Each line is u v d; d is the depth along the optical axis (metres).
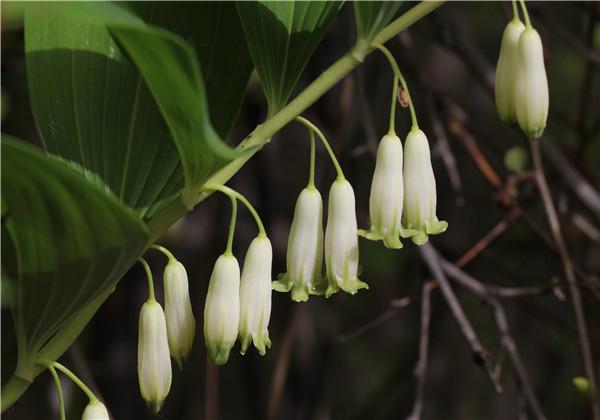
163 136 3.22
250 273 3.09
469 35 9.02
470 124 7.08
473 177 9.15
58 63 3.19
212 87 3.28
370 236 3.22
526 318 9.76
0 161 2.41
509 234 8.80
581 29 9.24
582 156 7.31
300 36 3.05
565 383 9.52
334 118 7.27
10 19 4.67
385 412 8.34
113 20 2.34
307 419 8.20
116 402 7.36
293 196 8.88
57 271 2.77
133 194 3.20
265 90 3.08
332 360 8.52
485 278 7.96
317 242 3.25
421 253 5.98
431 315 8.26
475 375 9.99
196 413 8.46
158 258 7.62
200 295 7.65
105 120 3.20
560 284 5.76
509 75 3.16
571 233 7.38
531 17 7.10
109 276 2.83
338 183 3.20
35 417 6.99
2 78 6.25
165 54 2.43
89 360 7.36
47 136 3.15
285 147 8.89
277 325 8.52
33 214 2.61
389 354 10.34
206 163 2.83
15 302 3.00
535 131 3.17
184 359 3.09
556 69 9.82
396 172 3.21
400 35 6.94
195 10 3.24
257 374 8.27
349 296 10.33
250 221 7.86
